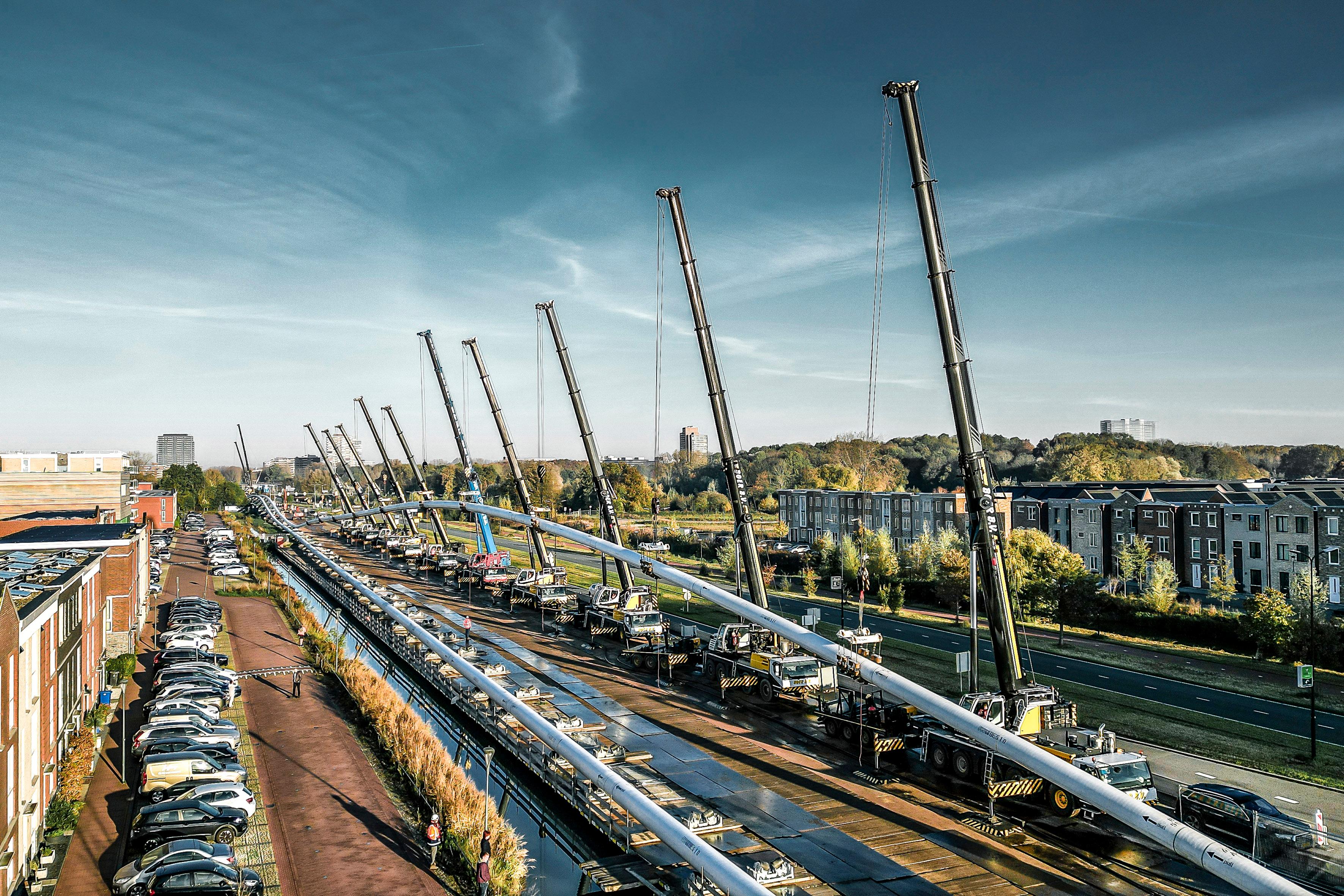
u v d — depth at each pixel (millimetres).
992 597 32438
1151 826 22281
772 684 41469
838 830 26922
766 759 33875
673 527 119562
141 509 132375
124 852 26938
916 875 23781
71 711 35125
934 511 102000
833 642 39875
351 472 164125
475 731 42406
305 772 34469
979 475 33125
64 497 79750
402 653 55562
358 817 29938
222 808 28297
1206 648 55250
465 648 53062
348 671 47812
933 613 68875
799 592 80000
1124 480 133500
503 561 88562
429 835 26250
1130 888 23078
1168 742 34906
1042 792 28625
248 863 26172
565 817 30891
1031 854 25156
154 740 35125
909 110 33562
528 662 52188
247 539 125688
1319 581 61812
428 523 176000
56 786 30672
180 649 51094
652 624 54375
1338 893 21547
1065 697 42250
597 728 37406
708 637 55219
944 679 45531
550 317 67250
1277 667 49188
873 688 36156
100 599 45125
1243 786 29906
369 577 94500
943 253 33656
